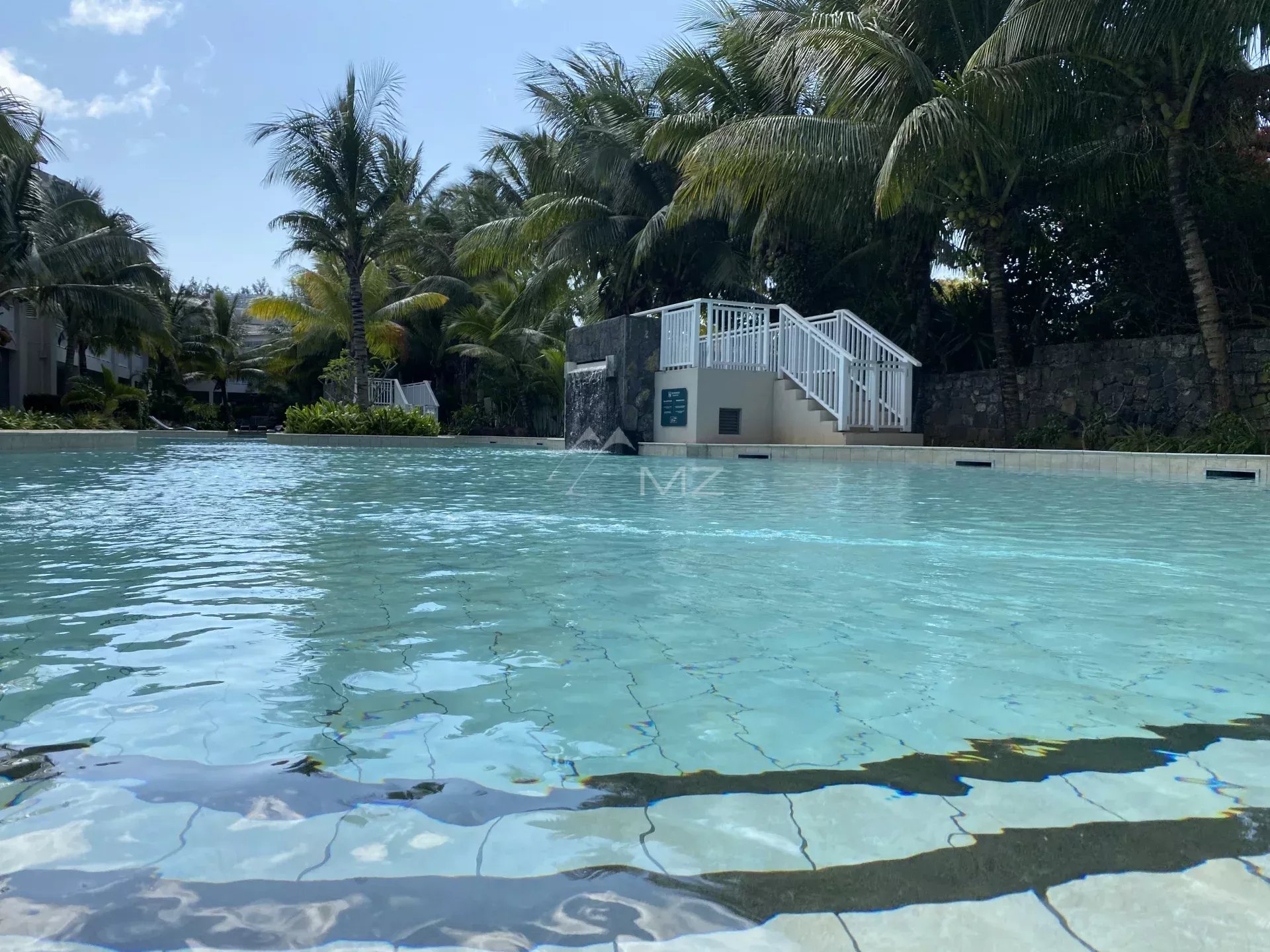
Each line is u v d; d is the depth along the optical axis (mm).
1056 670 1929
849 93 11711
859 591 2793
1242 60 10242
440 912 964
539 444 20141
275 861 1074
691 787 1303
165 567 3148
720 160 12453
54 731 1521
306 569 3141
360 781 1318
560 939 915
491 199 27359
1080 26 9414
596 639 2182
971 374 14375
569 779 1332
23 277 20344
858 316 15781
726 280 17906
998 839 1141
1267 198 10938
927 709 1666
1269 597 2721
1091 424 11477
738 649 2094
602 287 21344
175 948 896
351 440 17797
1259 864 1072
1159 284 12469
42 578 2928
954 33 12164
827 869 1062
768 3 14664
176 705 1659
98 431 14484
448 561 3336
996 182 12555
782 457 12094
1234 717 1623
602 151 17688
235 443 18625
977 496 6176
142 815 1199
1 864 1062
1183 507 5441
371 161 20172
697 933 926
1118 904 980
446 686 1794
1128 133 11258
